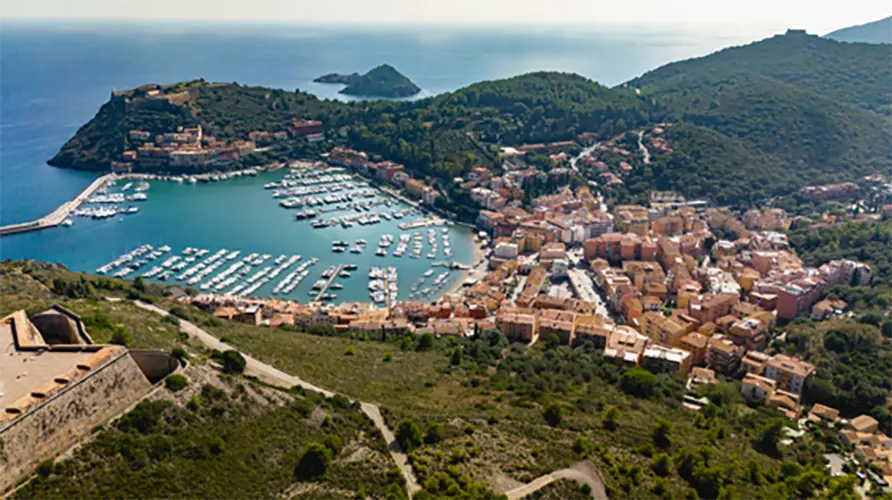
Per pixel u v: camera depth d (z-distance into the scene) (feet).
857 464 593.83
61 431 367.04
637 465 476.95
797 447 602.03
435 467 446.19
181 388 435.94
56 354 413.18
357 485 417.08
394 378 631.97
